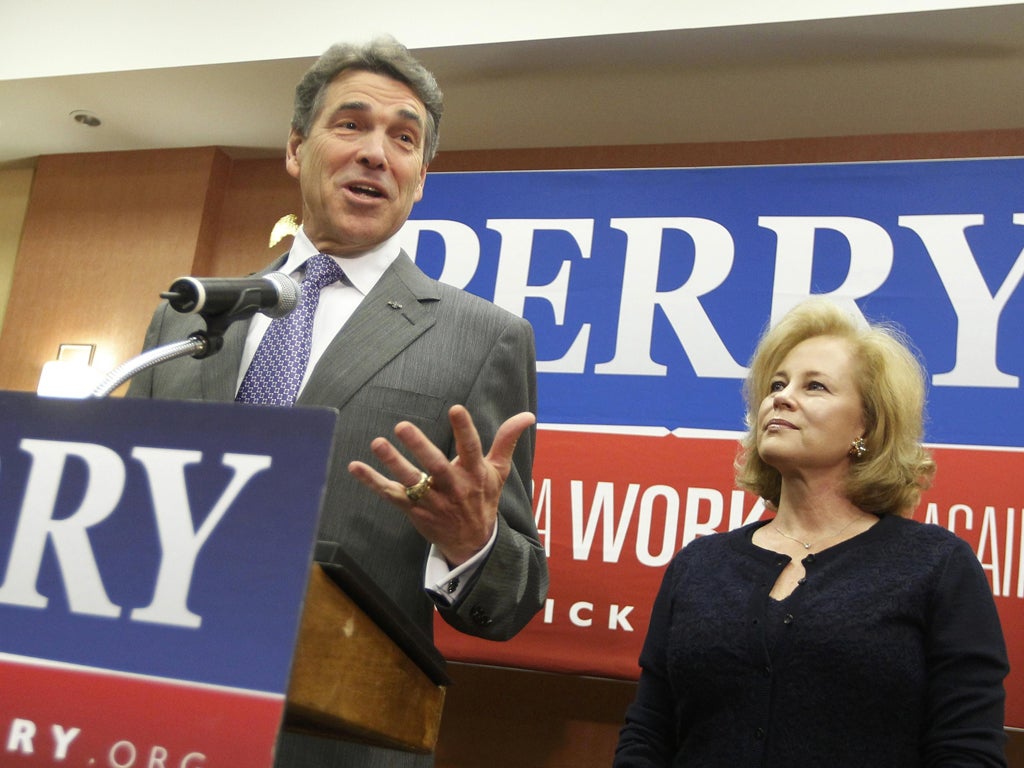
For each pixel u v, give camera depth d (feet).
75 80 13.69
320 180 5.66
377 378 5.06
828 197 10.11
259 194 14.53
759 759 5.09
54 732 2.48
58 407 2.83
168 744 2.42
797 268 9.95
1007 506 8.65
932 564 5.36
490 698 10.62
